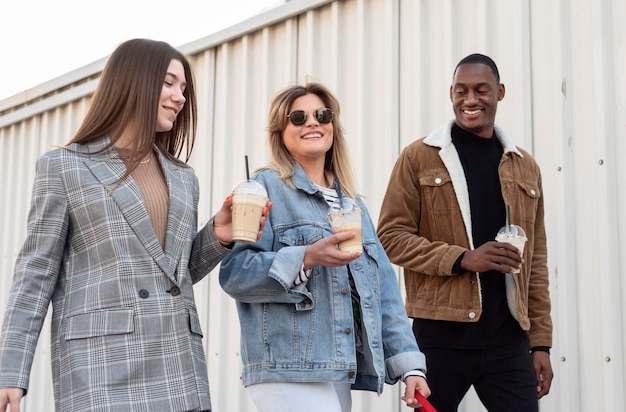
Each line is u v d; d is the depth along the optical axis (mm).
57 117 7801
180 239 2855
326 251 2928
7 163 8344
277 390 3002
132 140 2881
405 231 3738
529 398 3576
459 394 3629
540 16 4598
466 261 3504
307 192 3215
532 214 3789
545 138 4520
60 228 2742
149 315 2715
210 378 6082
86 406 2602
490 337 3604
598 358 4203
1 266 8156
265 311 3059
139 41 2941
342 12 5574
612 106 4301
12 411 2557
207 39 6453
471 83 3746
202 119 6480
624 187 4227
